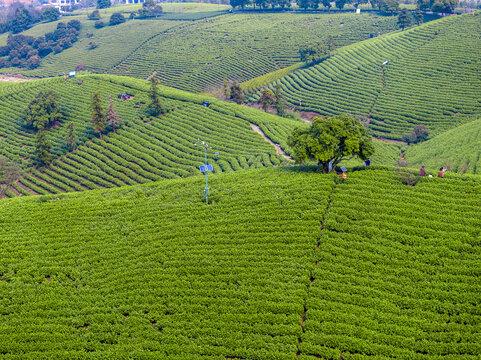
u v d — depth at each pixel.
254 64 180.25
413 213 47.38
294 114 121.88
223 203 54.53
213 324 37.66
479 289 37.88
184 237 49.00
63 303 41.75
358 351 34.25
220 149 94.19
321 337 35.16
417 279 39.88
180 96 120.38
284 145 92.44
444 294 37.72
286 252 44.38
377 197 50.91
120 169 90.31
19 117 110.19
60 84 128.12
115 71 189.25
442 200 49.28
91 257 47.69
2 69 197.00
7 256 48.69
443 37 152.75
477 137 90.88
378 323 36.06
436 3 172.00
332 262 42.59
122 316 39.62
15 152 96.56
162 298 40.91
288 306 38.22
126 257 47.06
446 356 32.72
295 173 59.50
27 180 88.56
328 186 53.41
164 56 195.25
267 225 49.06
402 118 117.44
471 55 136.88
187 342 36.50
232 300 39.62
